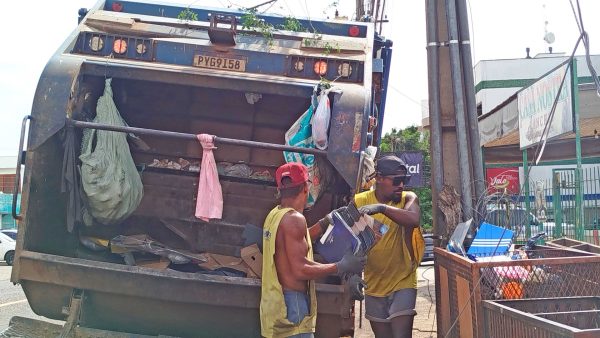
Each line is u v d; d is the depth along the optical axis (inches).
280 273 133.5
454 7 219.8
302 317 132.6
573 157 531.2
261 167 224.5
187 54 195.0
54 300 166.2
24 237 163.2
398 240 180.2
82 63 177.2
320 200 193.5
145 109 219.5
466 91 219.8
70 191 176.7
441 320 189.3
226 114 222.4
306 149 167.8
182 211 213.9
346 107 169.3
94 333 159.3
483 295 146.8
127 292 159.6
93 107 197.9
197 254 203.5
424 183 1010.1
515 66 1338.6
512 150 621.9
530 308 140.3
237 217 215.9
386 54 281.6
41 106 165.9
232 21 194.4
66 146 173.0
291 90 181.8
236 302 157.5
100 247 193.8
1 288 465.1
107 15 211.6
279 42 205.0
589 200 353.1
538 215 357.7
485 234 188.1
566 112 342.0
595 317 132.0
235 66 194.9
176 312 162.7
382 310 183.3
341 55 200.4
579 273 152.5
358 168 165.0
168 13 225.1
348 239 148.9
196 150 222.5
